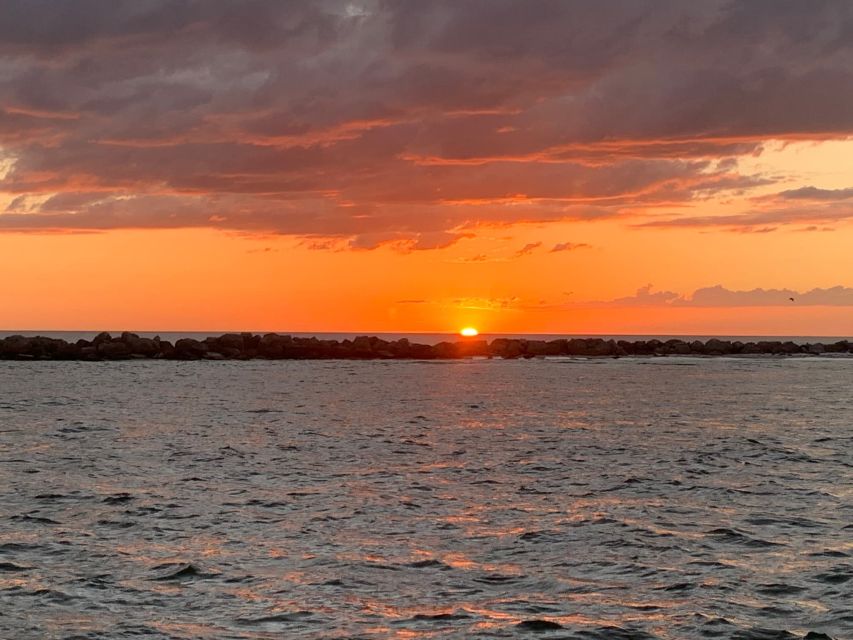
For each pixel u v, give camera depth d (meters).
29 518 24.52
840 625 16.42
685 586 18.64
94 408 58.84
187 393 72.56
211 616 16.67
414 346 147.00
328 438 43.84
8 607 17.09
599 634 15.91
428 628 16.11
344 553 20.95
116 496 27.64
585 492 29.06
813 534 23.17
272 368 112.00
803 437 45.47
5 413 54.94
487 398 71.12
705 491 29.36
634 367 122.25
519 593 18.12
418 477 31.88
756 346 163.62
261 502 26.88
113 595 17.83
